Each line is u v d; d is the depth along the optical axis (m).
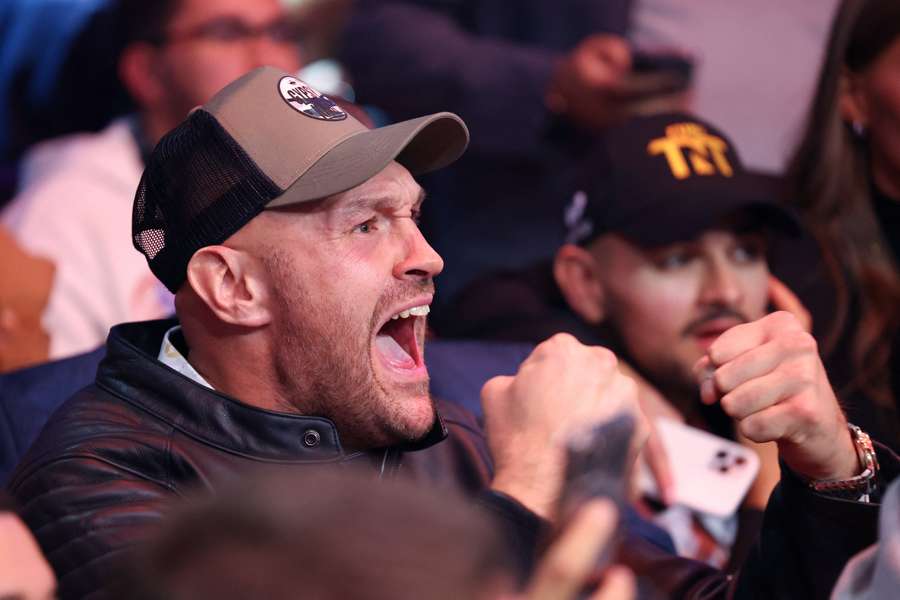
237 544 1.24
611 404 2.93
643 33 7.79
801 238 5.20
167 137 3.44
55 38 7.00
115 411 3.35
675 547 4.33
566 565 1.51
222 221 3.28
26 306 5.03
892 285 5.34
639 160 5.19
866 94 5.40
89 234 6.15
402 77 7.34
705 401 3.20
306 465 3.29
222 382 3.43
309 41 7.26
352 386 3.34
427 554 1.22
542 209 7.33
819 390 3.13
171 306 6.09
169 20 6.64
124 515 3.03
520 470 2.79
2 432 4.00
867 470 3.19
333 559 1.21
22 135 7.12
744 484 4.74
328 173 3.23
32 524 3.09
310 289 3.27
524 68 7.34
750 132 7.77
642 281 5.13
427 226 7.20
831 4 7.62
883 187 5.47
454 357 4.67
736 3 7.66
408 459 3.66
